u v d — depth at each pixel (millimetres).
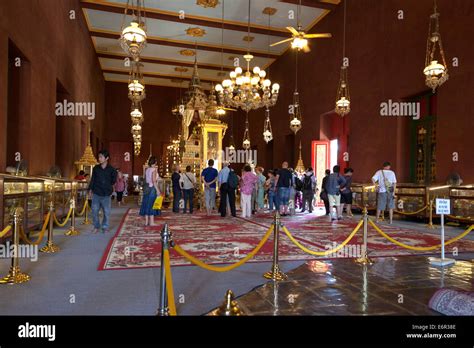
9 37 7332
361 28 14953
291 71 21078
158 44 20953
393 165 13109
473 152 9891
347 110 14375
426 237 7613
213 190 11977
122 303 3400
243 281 4219
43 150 10227
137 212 13094
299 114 19906
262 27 18703
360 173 15016
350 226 9336
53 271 4570
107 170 7914
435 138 11891
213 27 18578
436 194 10383
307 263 5172
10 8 7363
